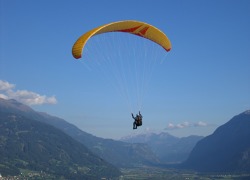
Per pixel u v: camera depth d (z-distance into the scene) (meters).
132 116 35.19
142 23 35.94
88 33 32.75
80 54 31.72
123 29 36.03
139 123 34.91
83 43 31.70
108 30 34.91
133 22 35.34
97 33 33.88
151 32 37.47
